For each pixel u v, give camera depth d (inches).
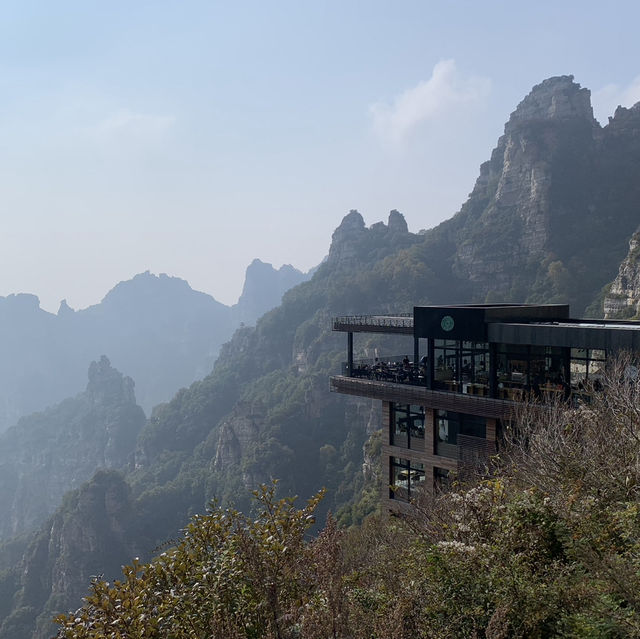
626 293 3986.2
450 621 378.9
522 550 444.8
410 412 1298.0
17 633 5856.3
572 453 568.7
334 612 337.1
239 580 410.0
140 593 388.2
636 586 351.9
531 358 1057.5
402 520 775.7
